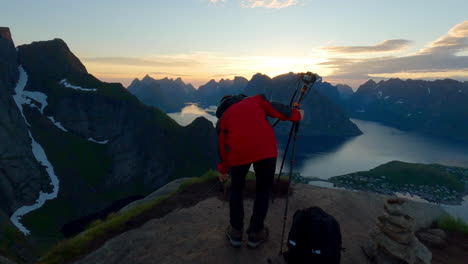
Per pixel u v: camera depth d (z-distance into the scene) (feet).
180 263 12.25
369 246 12.99
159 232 15.55
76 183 530.27
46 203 463.42
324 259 8.48
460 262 13.14
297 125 11.80
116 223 18.38
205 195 21.17
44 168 517.55
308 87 11.97
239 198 12.18
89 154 602.44
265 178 11.38
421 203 19.07
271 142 10.75
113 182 586.45
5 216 332.39
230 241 12.69
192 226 15.78
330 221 8.97
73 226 449.48
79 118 638.12
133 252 13.98
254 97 11.31
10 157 444.55
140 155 654.12
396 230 11.30
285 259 9.39
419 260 11.21
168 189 33.32
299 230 9.07
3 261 18.72
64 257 15.46
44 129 607.78
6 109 491.31
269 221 15.70
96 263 13.94
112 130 648.79
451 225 16.81
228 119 10.81
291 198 18.71
